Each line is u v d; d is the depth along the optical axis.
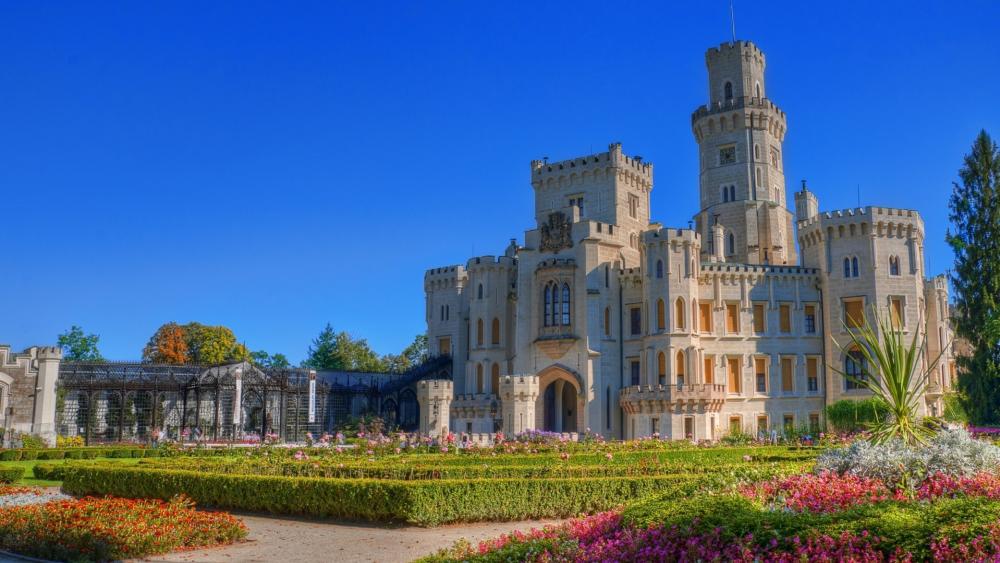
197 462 38.00
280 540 24.95
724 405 76.69
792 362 78.81
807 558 14.00
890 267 76.44
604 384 78.31
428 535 25.59
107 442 74.56
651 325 76.94
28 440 64.25
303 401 86.25
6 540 22.98
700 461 38.41
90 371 76.50
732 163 94.50
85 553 21.59
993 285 68.56
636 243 87.62
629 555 16.06
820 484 20.72
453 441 52.53
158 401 79.94
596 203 86.38
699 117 97.12
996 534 13.31
